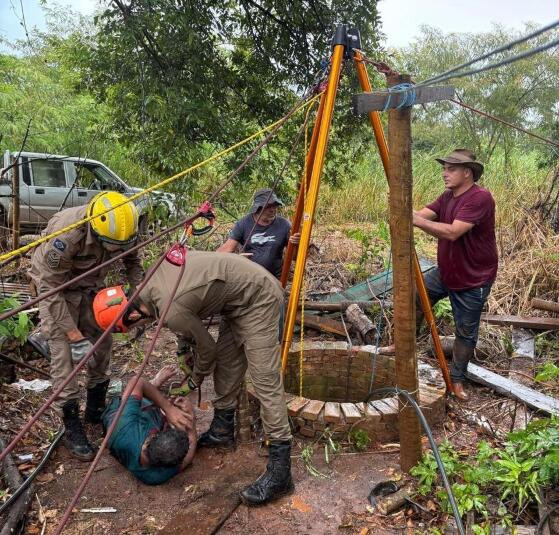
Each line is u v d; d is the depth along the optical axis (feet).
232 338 10.35
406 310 9.00
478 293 11.93
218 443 10.76
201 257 9.14
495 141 37.32
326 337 15.97
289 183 26.50
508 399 12.51
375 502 9.21
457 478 9.59
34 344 13.99
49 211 27.76
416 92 8.13
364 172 34.94
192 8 18.65
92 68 20.18
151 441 9.45
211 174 24.50
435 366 14.19
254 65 21.63
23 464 10.12
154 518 8.97
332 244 24.81
